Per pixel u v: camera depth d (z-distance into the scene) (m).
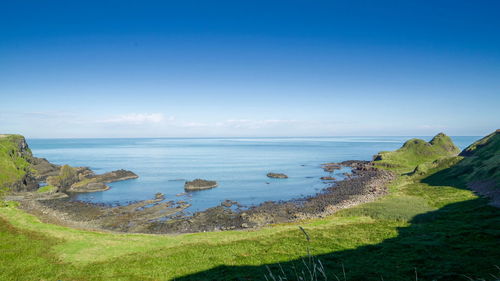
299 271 28.45
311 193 86.12
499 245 31.16
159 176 119.00
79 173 117.50
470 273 24.28
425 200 62.06
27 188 96.75
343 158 199.62
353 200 73.00
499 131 101.44
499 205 48.62
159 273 29.14
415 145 147.00
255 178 113.62
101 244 39.44
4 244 37.34
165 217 61.88
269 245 38.69
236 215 62.53
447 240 35.16
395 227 45.19
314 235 43.03
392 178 102.12
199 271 29.50
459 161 95.12
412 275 25.50
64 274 29.06
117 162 176.62
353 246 36.62
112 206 71.88
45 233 42.78
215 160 190.12
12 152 113.38
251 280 26.23
